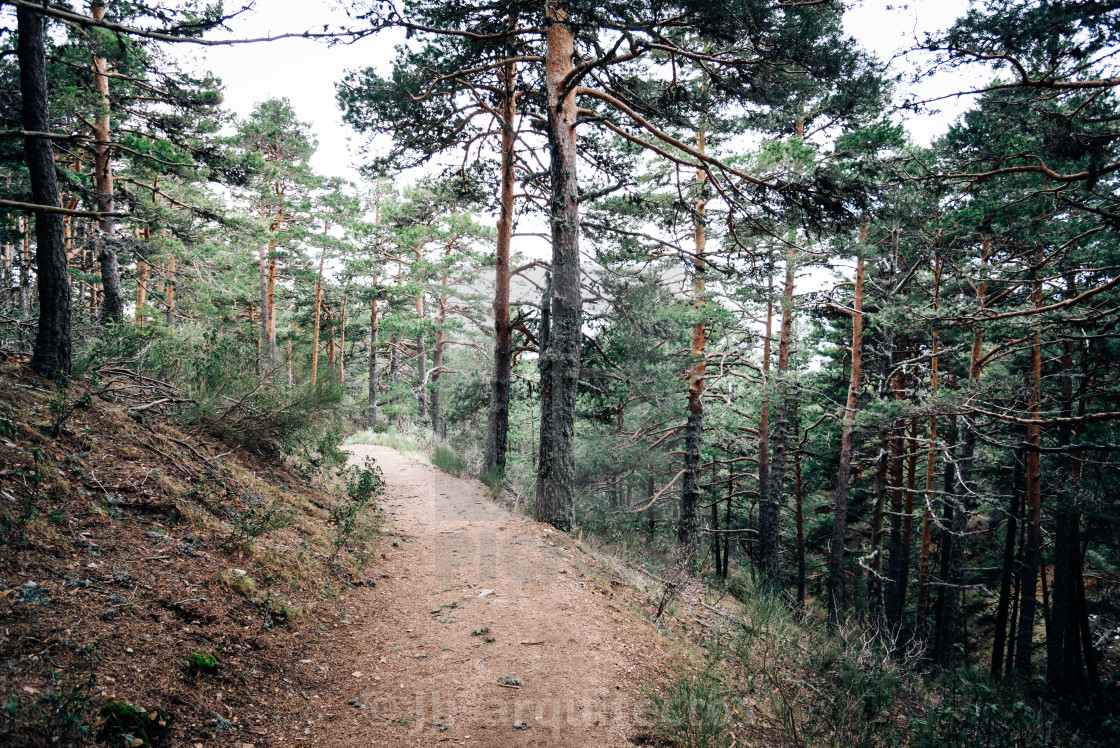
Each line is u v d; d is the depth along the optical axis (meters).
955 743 6.14
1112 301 10.03
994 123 8.52
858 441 16.16
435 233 21.48
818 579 27.30
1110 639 17.91
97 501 4.57
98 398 6.36
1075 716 11.95
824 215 9.74
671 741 4.08
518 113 13.41
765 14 7.40
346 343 38.09
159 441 6.28
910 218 12.02
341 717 3.75
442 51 11.12
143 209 14.38
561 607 6.20
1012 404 14.69
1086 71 7.34
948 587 16.80
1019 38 6.55
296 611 4.84
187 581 4.26
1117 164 6.94
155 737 2.84
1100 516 13.24
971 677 13.68
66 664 2.89
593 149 13.12
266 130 23.78
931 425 15.96
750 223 11.16
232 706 3.41
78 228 13.27
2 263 12.78
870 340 18.84
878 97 8.37
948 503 16.98
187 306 22.36
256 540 5.53
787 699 6.17
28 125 6.05
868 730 5.89
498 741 3.72
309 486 8.56
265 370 8.84
